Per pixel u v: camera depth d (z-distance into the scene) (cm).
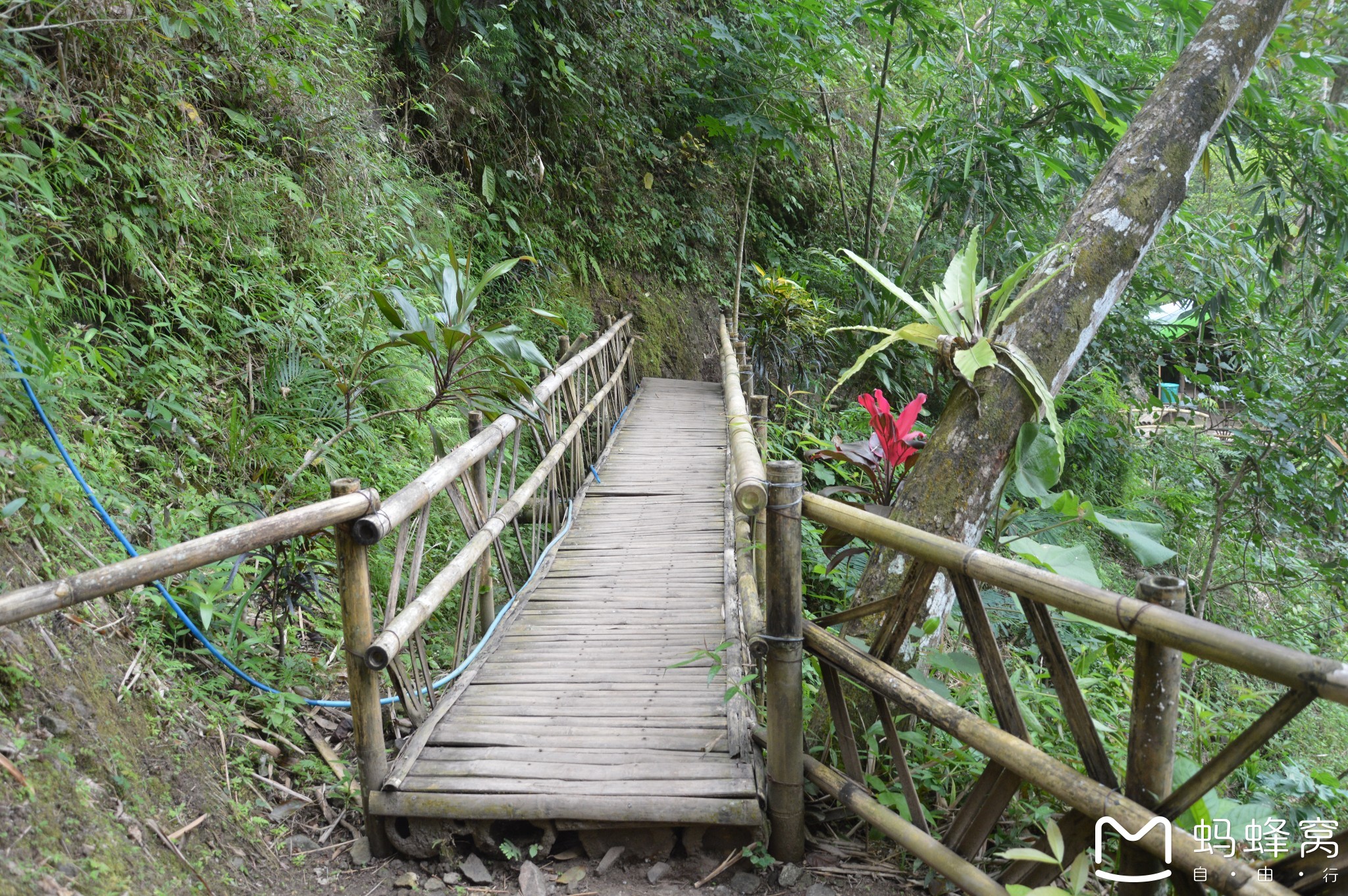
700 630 314
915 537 183
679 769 222
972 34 724
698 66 875
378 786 215
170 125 362
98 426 277
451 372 335
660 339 880
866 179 1071
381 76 553
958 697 253
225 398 350
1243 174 583
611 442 610
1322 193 546
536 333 656
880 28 721
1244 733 133
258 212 389
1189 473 744
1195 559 675
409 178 554
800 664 208
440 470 255
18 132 266
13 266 246
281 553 267
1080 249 264
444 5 589
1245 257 717
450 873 212
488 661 291
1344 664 116
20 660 176
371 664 208
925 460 254
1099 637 361
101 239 311
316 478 355
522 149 712
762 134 816
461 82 648
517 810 208
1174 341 815
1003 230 759
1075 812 168
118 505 255
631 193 852
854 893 203
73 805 162
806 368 932
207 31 368
